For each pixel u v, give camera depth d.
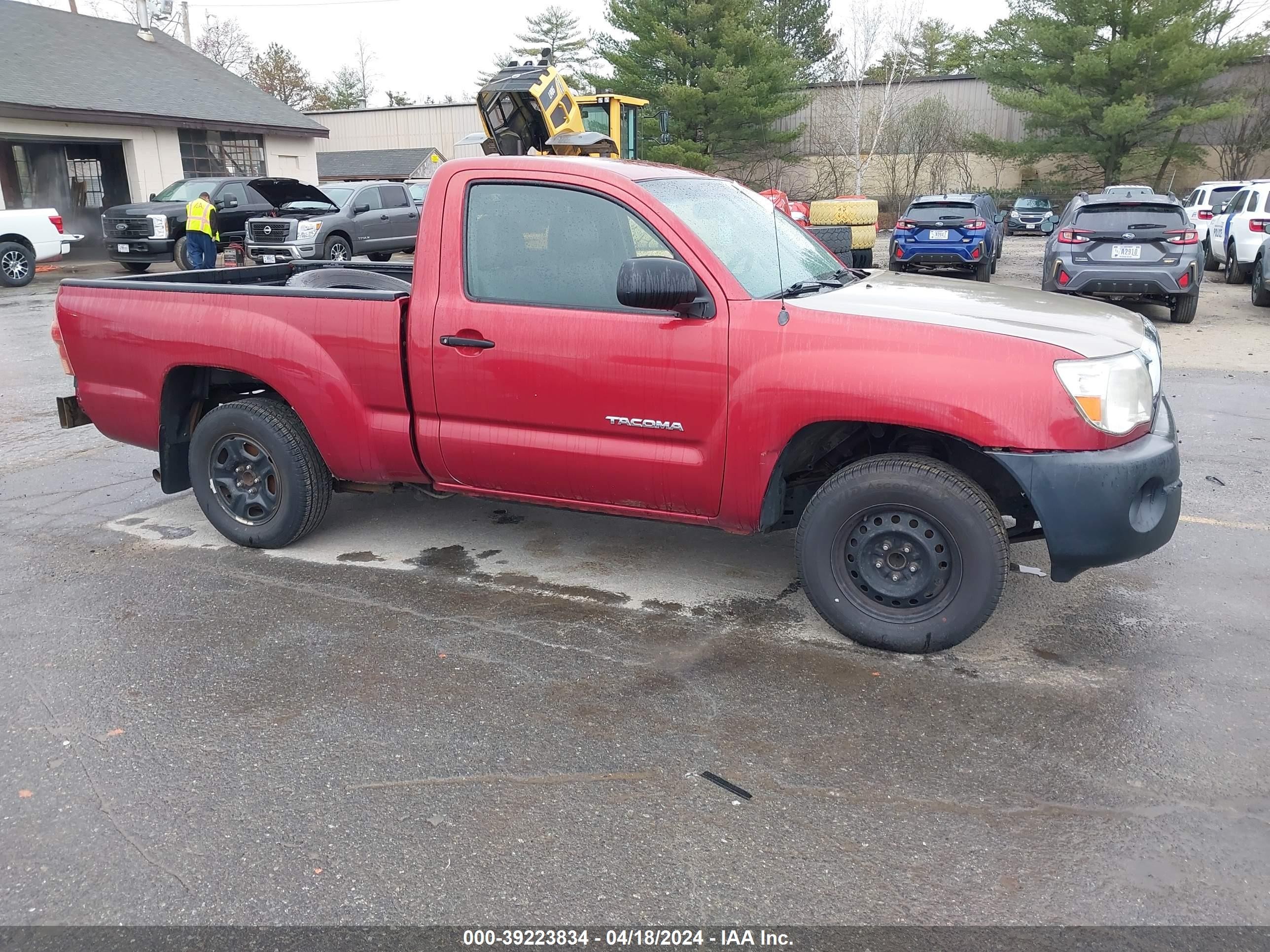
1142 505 3.64
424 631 4.14
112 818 2.91
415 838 2.81
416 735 3.34
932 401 3.53
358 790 3.04
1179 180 42.16
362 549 5.10
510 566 4.86
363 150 52.25
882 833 2.83
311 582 4.67
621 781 3.08
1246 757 3.17
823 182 46.38
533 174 4.13
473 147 29.84
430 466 4.54
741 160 45.38
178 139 26.73
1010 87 40.19
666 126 18.81
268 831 2.84
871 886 2.61
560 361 4.05
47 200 27.00
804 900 2.56
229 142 28.62
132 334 4.97
